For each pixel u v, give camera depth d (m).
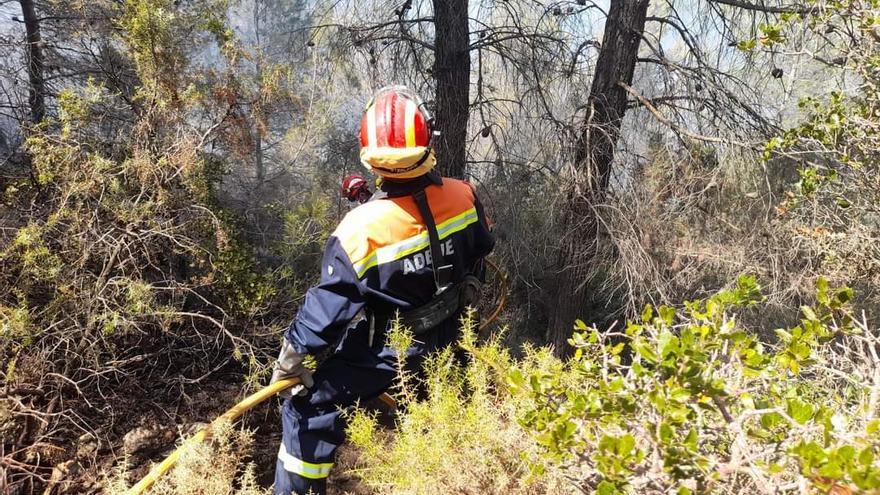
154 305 3.49
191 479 1.96
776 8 5.48
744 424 1.41
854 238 3.45
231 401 4.05
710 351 1.47
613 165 5.83
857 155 3.48
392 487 1.81
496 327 5.87
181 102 3.72
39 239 3.22
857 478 0.98
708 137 5.52
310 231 5.12
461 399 2.09
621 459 1.20
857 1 3.10
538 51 6.12
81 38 4.83
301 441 2.36
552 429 1.37
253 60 4.04
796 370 1.42
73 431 3.46
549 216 5.97
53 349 3.18
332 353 2.46
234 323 3.83
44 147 3.50
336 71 6.72
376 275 2.23
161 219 3.65
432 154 2.23
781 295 5.04
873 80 3.16
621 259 5.45
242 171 5.93
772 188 5.47
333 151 7.04
